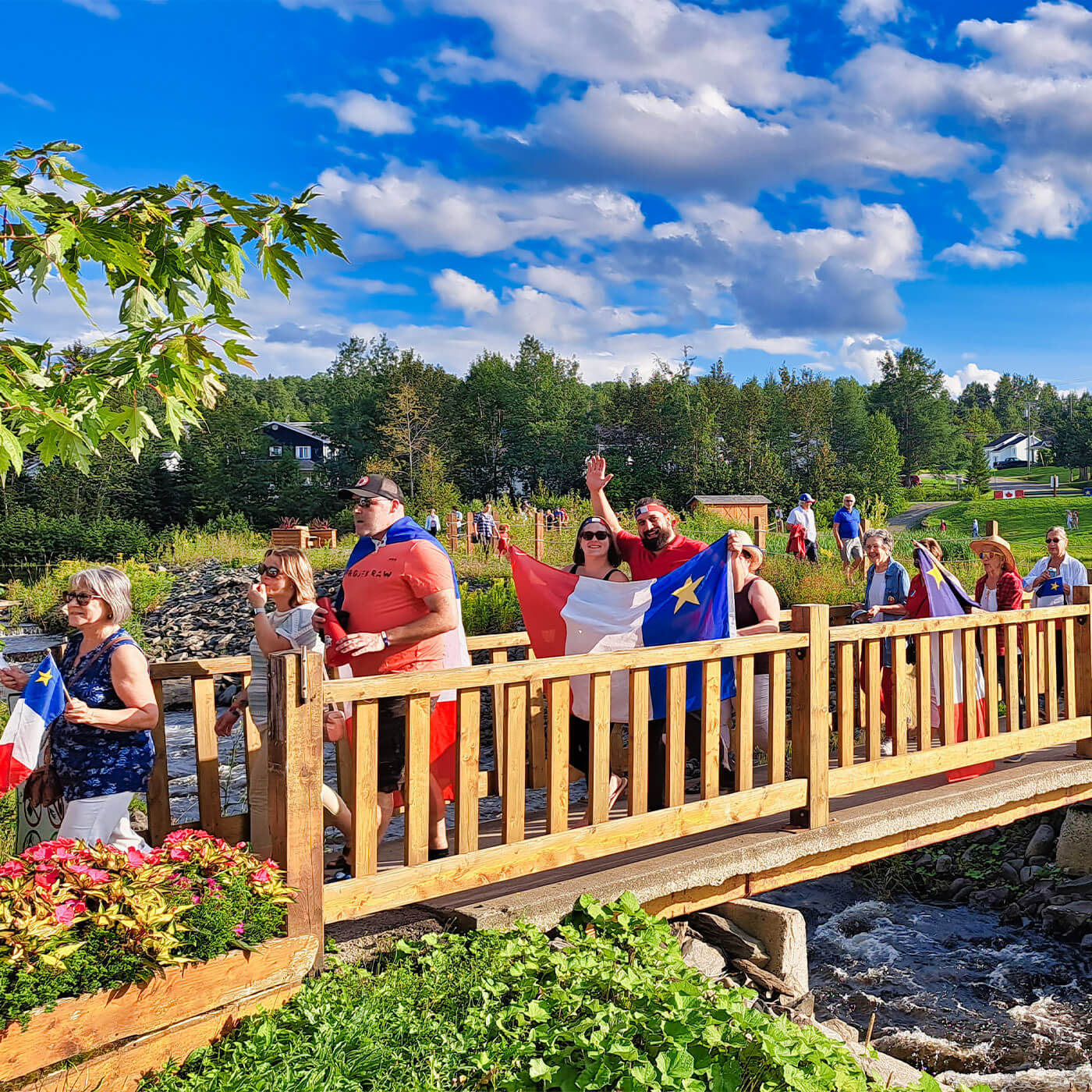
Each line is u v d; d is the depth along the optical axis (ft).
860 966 21.91
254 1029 10.93
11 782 11.87
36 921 9.62
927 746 19.79
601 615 18.16
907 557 63.77
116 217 11.98
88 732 12.76
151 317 12.01
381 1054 10.81
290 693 11.88
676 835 15.72
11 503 182.19
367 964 13.33
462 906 14.12
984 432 538.47
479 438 278.26
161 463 226.58
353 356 361.10
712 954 16.40
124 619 13.25
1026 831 27.55
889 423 320.91
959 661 21.39
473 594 51.44
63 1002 9.42
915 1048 18.38
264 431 288.51
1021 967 21.70
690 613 17.42
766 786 16.98
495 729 19.58
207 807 15.14
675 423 279.90
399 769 14.98
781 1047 11.35
